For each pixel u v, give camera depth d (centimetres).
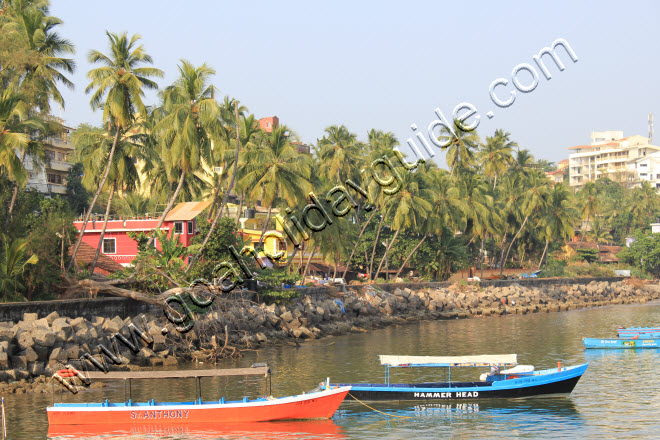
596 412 3198
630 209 17125
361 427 3031
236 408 3086
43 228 4788
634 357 4806
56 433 2967
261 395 3562
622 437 2797
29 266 4522
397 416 3209
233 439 2877
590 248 14362
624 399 3447
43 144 5462
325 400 3136
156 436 2952
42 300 4569
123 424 3053
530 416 3153
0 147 4381
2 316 3872
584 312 9100
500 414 3200
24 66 5403
